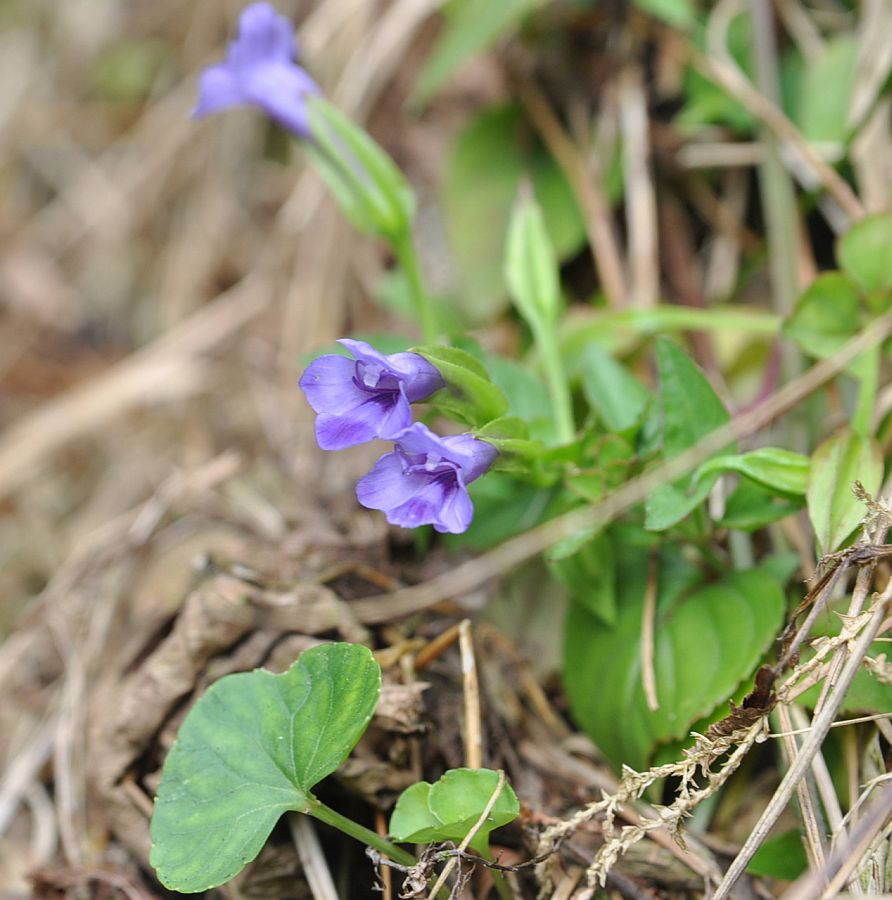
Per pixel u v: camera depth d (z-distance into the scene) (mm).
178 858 382
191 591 432
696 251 485
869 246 425
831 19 479
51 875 418
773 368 448
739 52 480
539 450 409
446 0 508
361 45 523
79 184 680
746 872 398
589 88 493
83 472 560
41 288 652
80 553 478
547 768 421
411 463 389
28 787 450
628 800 386
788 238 462
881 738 396
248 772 386
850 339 427
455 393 399
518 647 437
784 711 391
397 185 442
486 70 510
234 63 453
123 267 644
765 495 412
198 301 599
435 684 421
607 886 398
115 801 416
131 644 444
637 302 473
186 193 630
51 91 717
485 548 435
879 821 371
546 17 492
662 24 484
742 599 409
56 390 610
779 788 378
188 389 543
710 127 480
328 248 520
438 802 383
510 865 391
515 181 493
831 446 402
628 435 414
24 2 743
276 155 607
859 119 456
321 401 390
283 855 403
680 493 405
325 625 417
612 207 487
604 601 415
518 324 483
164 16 693
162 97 674
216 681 399
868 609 386
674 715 403
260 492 475
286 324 526
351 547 445
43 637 473
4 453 555
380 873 392
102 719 435
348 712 385
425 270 503
